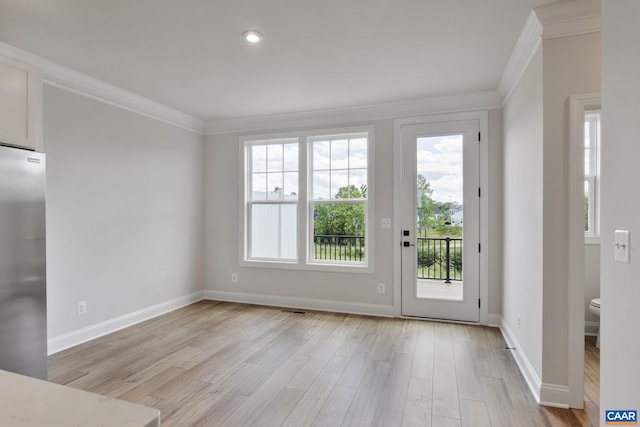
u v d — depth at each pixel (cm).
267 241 476
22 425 67
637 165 124
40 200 232
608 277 145
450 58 290
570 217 218
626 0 129
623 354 133
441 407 222
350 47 271
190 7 217
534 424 204
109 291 358
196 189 482
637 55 123
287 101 399
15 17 227
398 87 356
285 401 228
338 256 445
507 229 341
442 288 396
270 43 265
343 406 223
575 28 216
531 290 253
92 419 70
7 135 228
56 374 263
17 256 218
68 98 320
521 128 284
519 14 226
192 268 476
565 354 222
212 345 323
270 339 338
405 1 211
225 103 408
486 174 379
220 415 212
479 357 297
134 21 233
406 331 361
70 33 249
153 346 320
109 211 359
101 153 350
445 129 392
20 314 220
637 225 124
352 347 319
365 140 435
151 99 394
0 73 225
